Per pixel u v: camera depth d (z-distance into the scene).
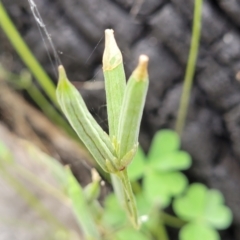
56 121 0.22
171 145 0.18
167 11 0.16
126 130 0.11
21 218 0.22
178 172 0.19
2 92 0.22
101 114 0.19
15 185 0.21
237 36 0.16
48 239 0.22
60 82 0.11
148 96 0.18
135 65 0.17
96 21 0.17
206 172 0.19
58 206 0.23
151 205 0.19
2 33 0.20
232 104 0.17
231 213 0.19
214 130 0.18
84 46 0.18
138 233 0.19
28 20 0.19
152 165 0.19
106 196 0.19
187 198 0.19
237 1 0.16
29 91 0.22
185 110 0.18
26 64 0.20
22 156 0.24
